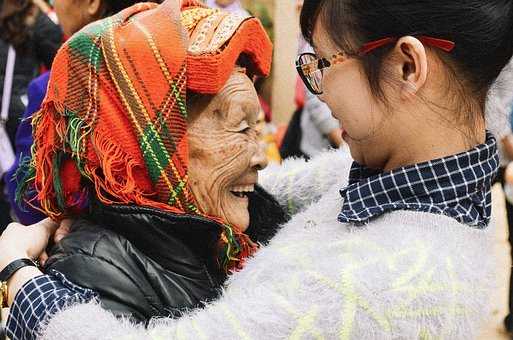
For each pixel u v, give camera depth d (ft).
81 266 4.37
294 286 3.84
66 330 3.99
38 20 9.77
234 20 4.69
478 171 4.12
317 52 4.25
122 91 4.46
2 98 9.86
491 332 4.67
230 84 4.67
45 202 4.85
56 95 4.57
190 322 3.93
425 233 3.94
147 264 4.48
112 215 4.47
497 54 4.03
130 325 4.05
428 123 4.08
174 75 4.48
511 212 7.96
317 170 5.63
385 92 4.06
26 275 4.46
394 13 3.91
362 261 3.82
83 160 4.54
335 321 3.69
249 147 4.77
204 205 4.74
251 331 3.76
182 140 4.55
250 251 5.03
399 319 3.67
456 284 3.77
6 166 9.89
